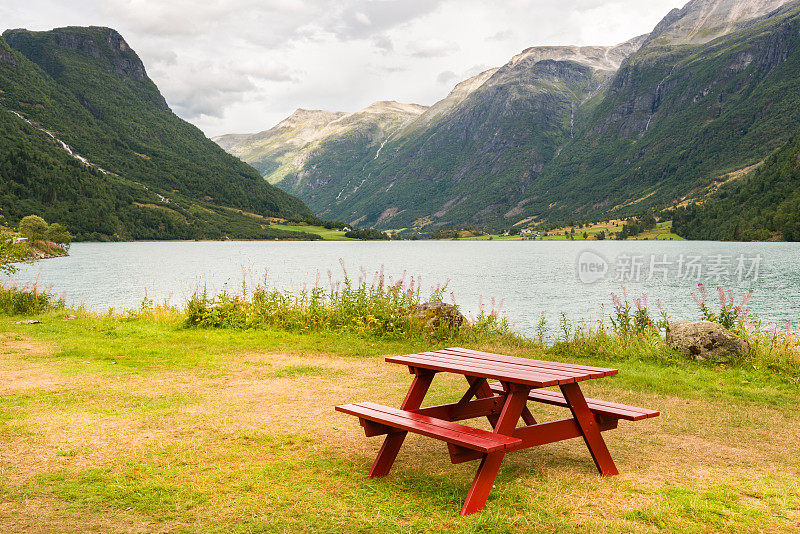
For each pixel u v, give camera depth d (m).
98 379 9.02
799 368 9.52
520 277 55.56
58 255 95.25
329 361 10.79
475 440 4.20
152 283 44.12
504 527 3.90
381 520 4.00
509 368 5.02
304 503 4.30
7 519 3.94
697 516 4.07
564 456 5.59
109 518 3.99
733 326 11.47
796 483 4.77
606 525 3.93
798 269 63.69
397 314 13.30
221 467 5.09
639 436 6.27
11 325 14.85
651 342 11.12
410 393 5.55
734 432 6.44
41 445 5.66
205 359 10.88
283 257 101.19
